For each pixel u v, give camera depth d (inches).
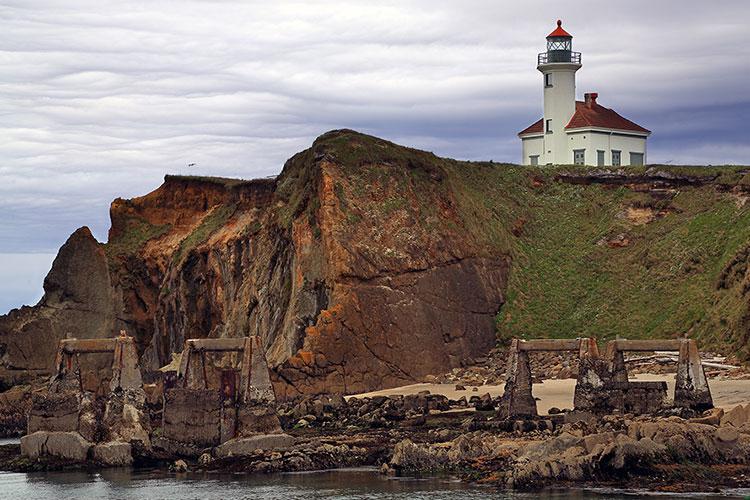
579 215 7086.6
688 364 4229.8
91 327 7450.8
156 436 4382.4
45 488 3905.0
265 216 6968.5
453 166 7057.1
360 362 5743.1
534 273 6732.3
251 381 4183.1
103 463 4252.0
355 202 6250.0
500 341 6318.9
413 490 3631.9
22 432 5713.6
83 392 4362.7
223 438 4180.6
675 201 6948.8
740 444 3740.2
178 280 7263.8
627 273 6624.0
